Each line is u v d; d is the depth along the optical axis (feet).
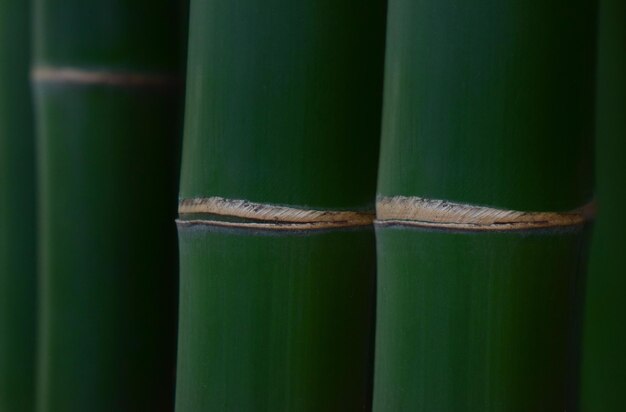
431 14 2.66
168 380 3.27
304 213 2.77
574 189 2.70
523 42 2.64
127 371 3.19
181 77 3.20
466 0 2.65
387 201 2.71
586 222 2.75
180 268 2.86
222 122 2.77
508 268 2.67
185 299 2.84
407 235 2.70
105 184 3.13
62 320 3.17
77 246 3.14
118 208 3.14
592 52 2.72
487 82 2.65
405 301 2.71
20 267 3.38
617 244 2.81
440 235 2.68
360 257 2.83
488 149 2.65
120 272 3.16
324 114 2.77
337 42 2.77
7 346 3.41
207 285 2.81
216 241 2.79
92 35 3.09
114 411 3.19
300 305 2.79
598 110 2.79
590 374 2.84
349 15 2.77
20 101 3.32
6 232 3.37
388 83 2.72
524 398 2.69
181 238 2.84
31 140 3.34
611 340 2.83
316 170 2.77
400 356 2.72
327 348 2.81
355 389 2.86
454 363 2.69
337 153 2.78
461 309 2.68
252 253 2.78
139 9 3.11
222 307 2.80
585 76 2.70
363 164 2.81
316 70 2.76
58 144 3.12
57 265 3.16
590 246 2.79
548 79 2.66
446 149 2.66
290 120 2.76
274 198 2.77
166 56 3.15
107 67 3.10
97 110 3.11
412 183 2.68
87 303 3.16
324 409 2.81
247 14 2.76
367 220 2.82
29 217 3.36
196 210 2.80
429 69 2.67
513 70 2.64
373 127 2.81
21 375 3.41
